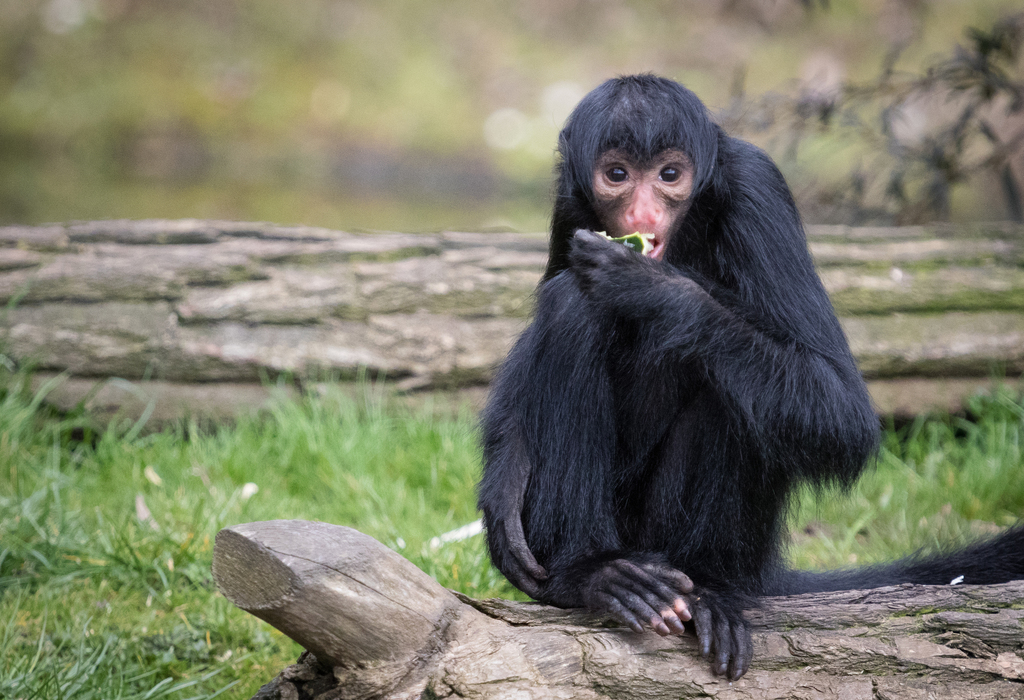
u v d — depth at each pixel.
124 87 40.44
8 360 12.93
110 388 13.09
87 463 12.26
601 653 6.05
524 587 7.15
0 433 11.92
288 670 6.20
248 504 11.15
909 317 13.77
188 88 40.91
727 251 7.81
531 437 7.50
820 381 7.09
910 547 11.06
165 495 11.38
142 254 13.43
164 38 42.34
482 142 39.09
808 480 7.46
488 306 13.79
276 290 13.39
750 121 17.83
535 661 6.00
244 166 38.44
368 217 27.77
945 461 13.04
